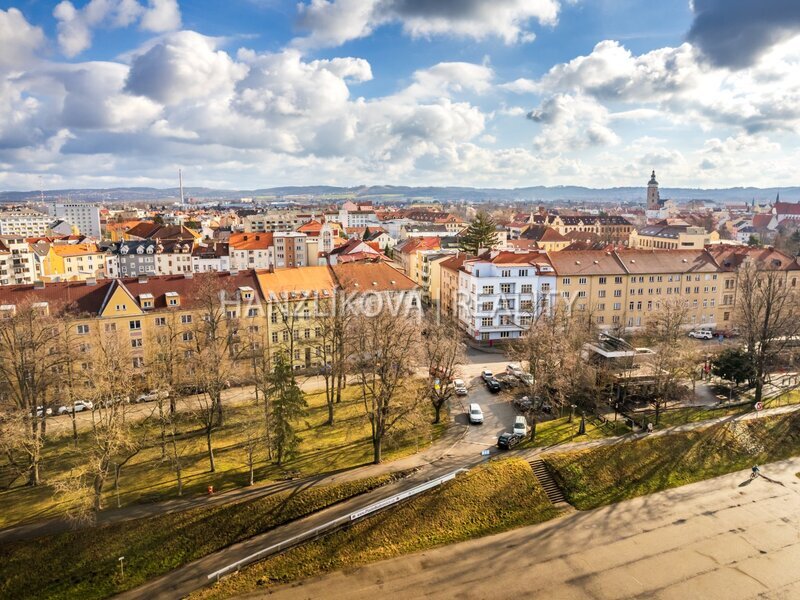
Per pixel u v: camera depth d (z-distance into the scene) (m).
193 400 82.94
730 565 52.62
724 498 64.25
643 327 120.06
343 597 48.72
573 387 80.44
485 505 60.88
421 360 79.06
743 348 91.44
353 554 53.94
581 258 121.50
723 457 72.19
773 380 94.06
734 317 109.56
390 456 68.25
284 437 64.56
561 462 67.69
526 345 80.75
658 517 60.62
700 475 68.94
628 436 73.94
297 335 97.88
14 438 58.12
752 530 57.94
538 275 115.75
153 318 89.44
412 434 71.69
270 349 95.25
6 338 68.25
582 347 89.00
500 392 89.56
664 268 121.62
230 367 79.88
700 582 50.38
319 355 91.88
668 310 95.31
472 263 116.81
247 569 51.69
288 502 58.69
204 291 84.12
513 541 56.56
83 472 55.59
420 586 50.00
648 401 84.56
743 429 77.25
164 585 50.12
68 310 85.69
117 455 66.00
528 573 51.69
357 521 57.09
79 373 75.00
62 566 51.12
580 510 61.97
